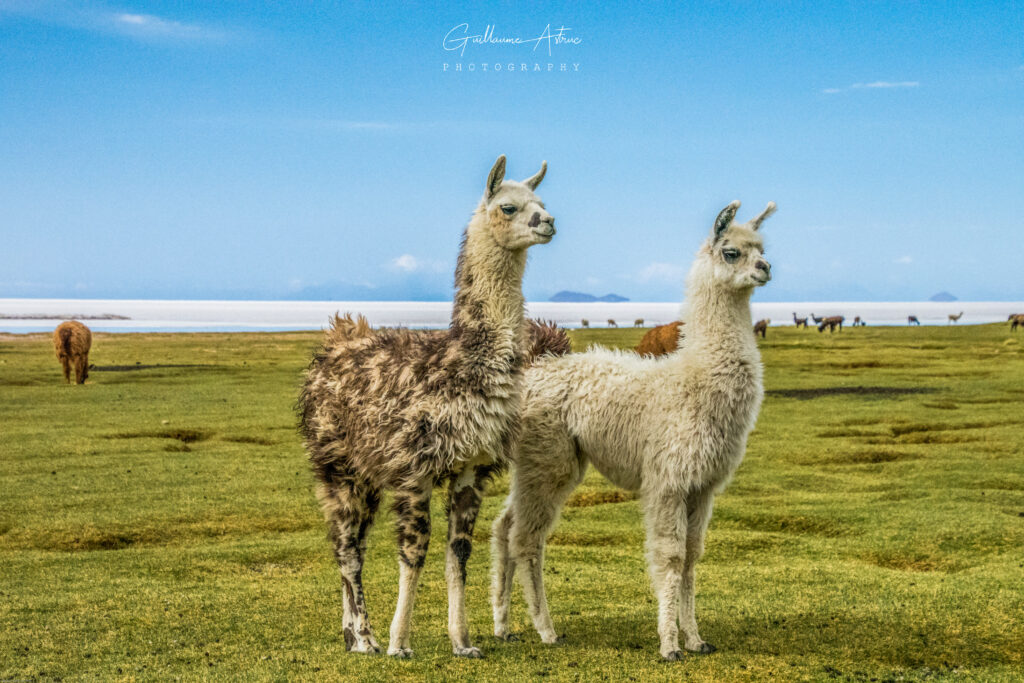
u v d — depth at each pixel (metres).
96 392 26.47
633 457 6.93
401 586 6.27
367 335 6.92
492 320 6.19
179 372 33.59
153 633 7.14
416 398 6.07
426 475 6.13
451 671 5.93
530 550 7.00
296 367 36.25
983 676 6.01
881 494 13.19
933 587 8.34
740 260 6.62
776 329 80.44
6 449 16.62
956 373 33.56
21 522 11.33
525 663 6.17
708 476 6.69
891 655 6.51
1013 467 14.88
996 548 10.03
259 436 18.77
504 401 6.20
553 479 7.06
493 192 6.23
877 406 23.62
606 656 6.41
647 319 165.88
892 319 172.25
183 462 15.65
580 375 7.13
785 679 5.94
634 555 10.09
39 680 6.01
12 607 7.86
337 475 6.67
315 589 8.58
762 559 10.02
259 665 6.21
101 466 15.17
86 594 8.30
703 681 5.88
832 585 8.63
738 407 6.66
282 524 11.60
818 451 16.89
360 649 6.47
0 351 43.66
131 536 10.95
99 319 145.25
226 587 8.65
